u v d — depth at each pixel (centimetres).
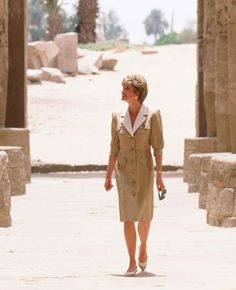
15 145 3253
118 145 1336
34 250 1652
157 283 1188
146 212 1323
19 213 2395
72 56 7238
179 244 1711
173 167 4228
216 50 2656
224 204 2017
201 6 3647
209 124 3422
